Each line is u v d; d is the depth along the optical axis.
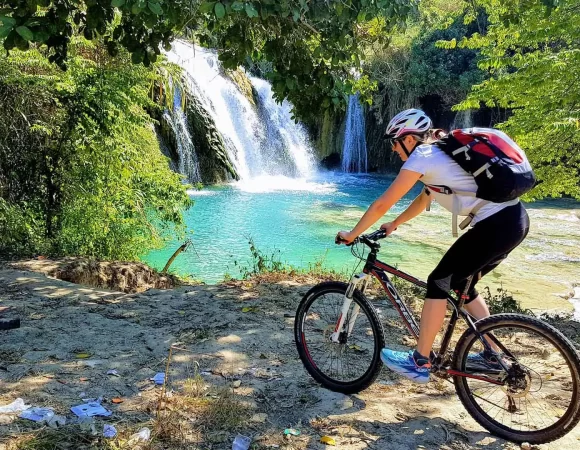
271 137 24.61
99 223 10.35
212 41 7.04
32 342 4.51
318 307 4.01
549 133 9.22
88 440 3.03
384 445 3.14
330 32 5.87
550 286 11.62
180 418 3.31
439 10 26.41
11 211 8.73
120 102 10.03
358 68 6.49
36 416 3.24
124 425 3.21
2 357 4.16
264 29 6.41
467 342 3.30
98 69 9.81
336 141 27.22
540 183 10.05
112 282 7.84
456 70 26.95
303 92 6.93
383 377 4.01
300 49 6.44
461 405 3.63
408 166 3.16
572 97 8.38
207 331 4.86
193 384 3.75
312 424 3.35
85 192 10.03
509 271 12.70
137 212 11.20
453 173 3.12
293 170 24.98
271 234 14.93
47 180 9.80
